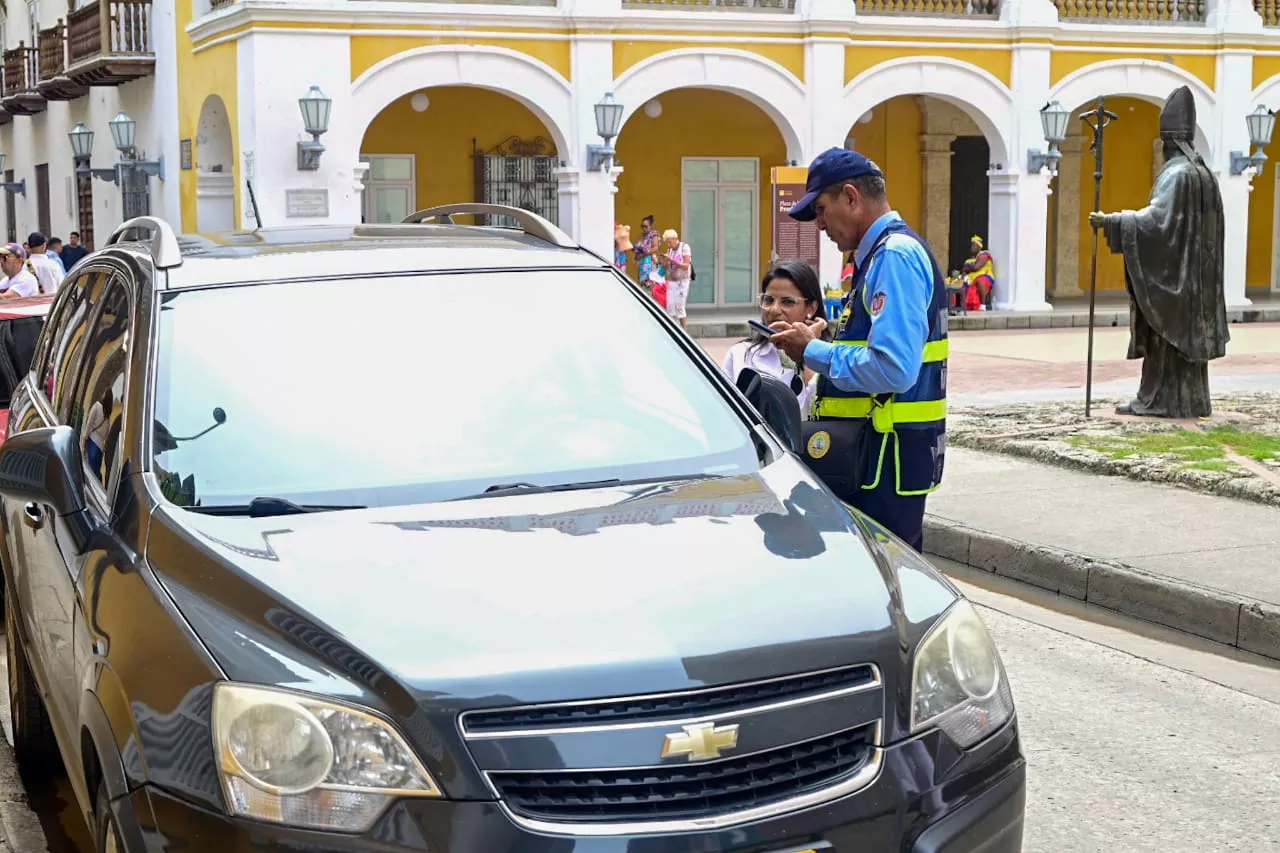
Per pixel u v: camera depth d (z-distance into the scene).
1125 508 9.12
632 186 29.11
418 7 23.45
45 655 4.00
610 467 3.72
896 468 4.77
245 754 2.71
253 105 22.91
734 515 3.43
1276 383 15.60
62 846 4.46
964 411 13.37
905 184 30.67
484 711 2.71
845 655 2.93
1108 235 12.35
